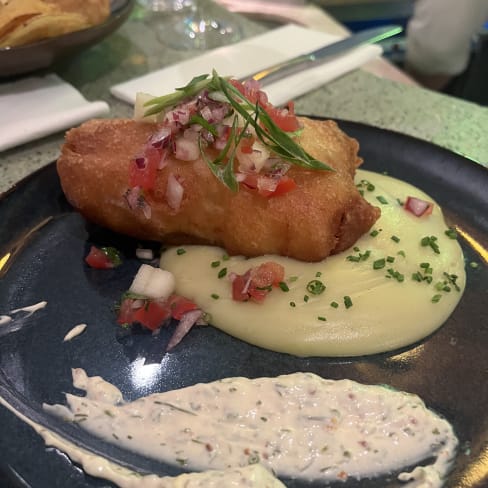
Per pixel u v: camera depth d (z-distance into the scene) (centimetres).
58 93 36
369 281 23
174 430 19
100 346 22
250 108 24
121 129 26
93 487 17
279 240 24
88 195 25
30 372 21
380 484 18
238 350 22
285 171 24
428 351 22
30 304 23
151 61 43
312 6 56
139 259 25
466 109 38
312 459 18
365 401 20
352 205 25
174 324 22
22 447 18
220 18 50
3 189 30
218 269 24
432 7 57
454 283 24
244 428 19
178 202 24
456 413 19
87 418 19
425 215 27
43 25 34
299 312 22
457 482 17
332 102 39
